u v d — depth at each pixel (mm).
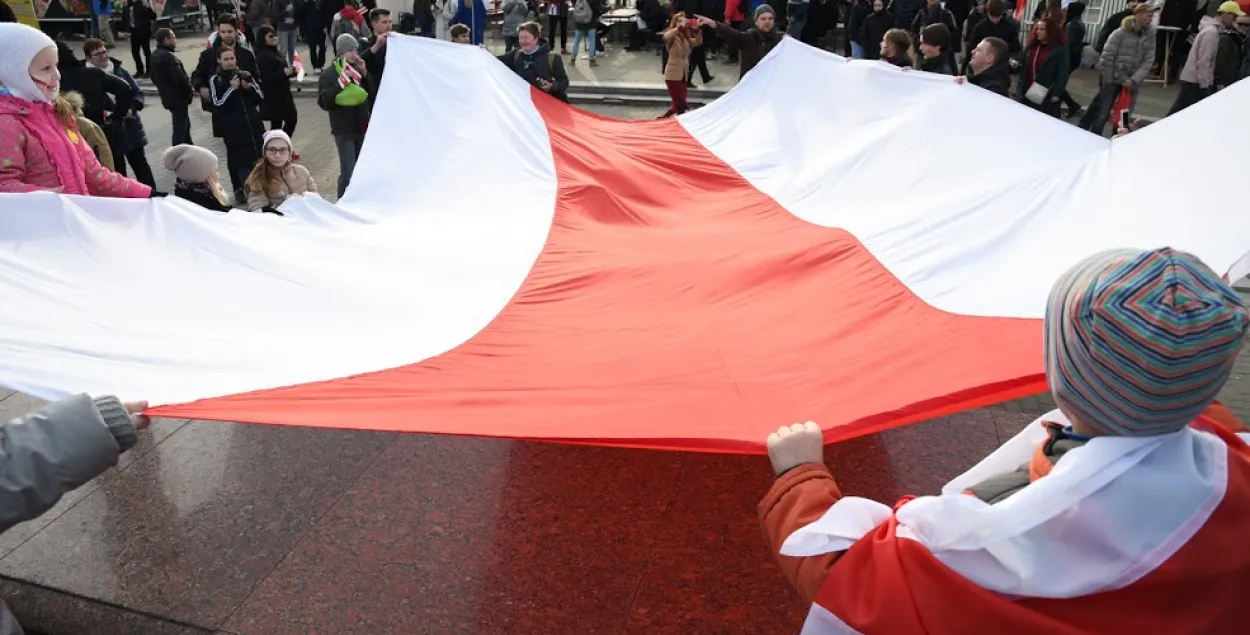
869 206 4621
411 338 3318
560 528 3723
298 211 4242
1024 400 5137
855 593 1420
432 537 3668
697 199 5285
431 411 2475
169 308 3209
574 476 4082
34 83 3771
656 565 3502
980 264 3516
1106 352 1245
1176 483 1273
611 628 3195
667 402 2596
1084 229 3443
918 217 3979
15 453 1763
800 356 2967
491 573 3459
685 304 3572
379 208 4656
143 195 4359
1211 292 1229
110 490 3957
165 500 3893
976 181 4324
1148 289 1229
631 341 3223
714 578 3436
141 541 3629
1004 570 1335
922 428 4543
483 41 16625
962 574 1356
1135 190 3475
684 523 3754
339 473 4105
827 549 1495
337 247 3969
